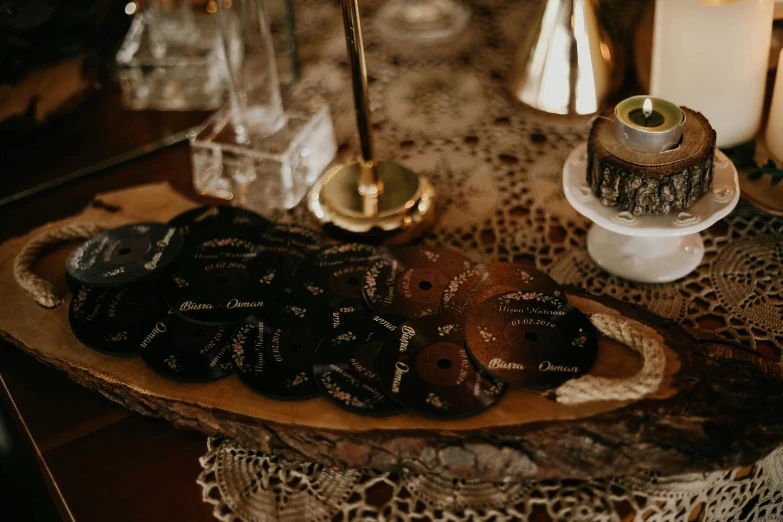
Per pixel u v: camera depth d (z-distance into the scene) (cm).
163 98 80
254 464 54
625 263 61
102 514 52
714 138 56
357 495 52
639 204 56
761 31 62
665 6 63
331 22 89
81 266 60
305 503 52
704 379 51
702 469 50
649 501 51
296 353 55
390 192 66
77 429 56
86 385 57
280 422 52
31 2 72
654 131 54
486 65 82
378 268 59
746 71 63
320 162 73
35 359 60
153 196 69
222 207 65
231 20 74
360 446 51
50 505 83
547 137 74
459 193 70
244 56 73
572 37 70
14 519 83
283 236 62
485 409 51
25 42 73
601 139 57
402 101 79
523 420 50
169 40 80
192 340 56
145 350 56
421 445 50
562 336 53
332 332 55
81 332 57
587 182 59
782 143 64
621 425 50
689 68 64
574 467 51
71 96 78
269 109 72
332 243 62
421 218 65
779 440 50
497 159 72
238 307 57
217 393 54
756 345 58
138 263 60
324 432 51
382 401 52
